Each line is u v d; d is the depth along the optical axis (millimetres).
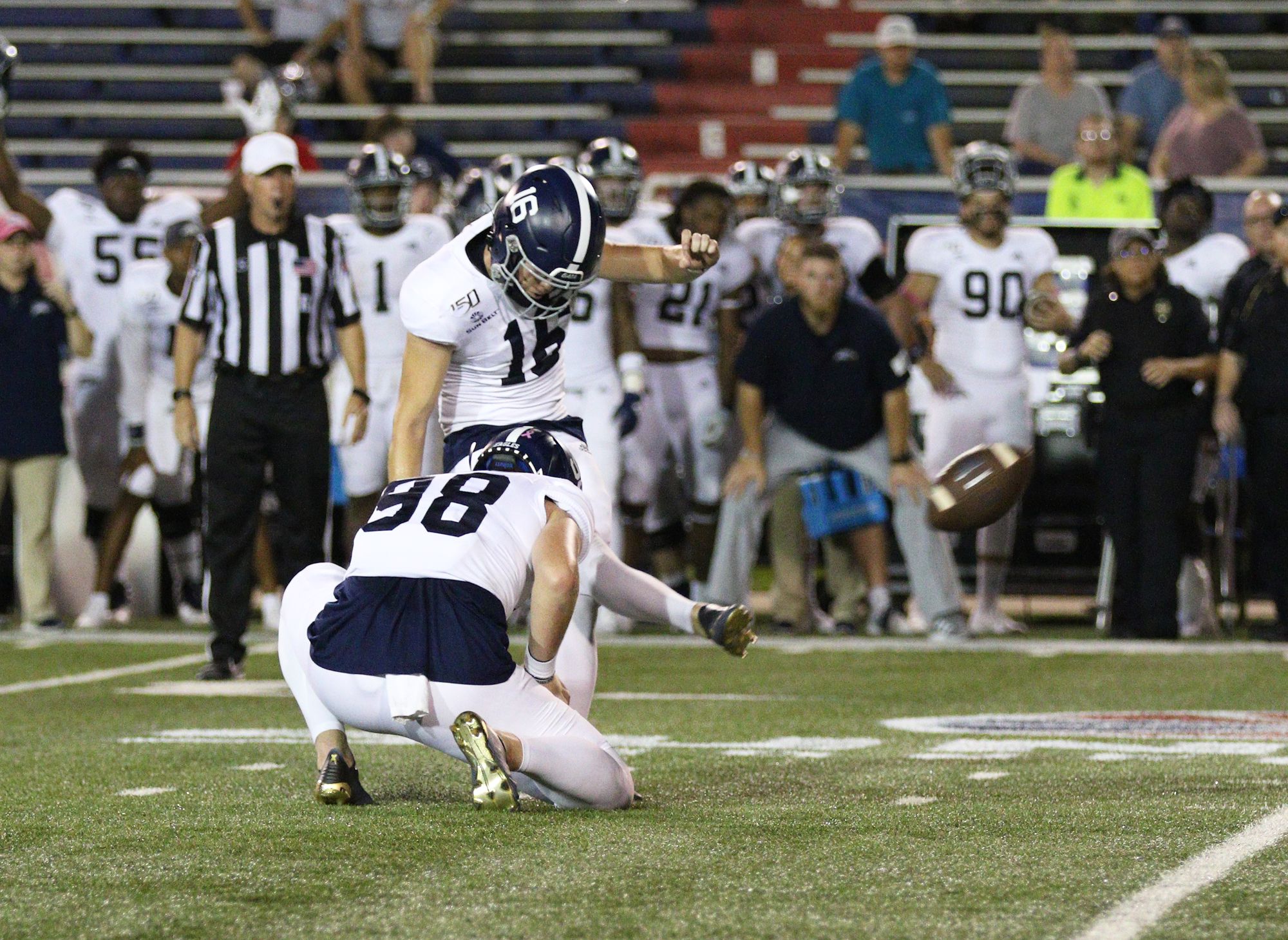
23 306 30859
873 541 30156
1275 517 28281
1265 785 14289
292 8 51062
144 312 31641
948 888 10273
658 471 31469
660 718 19766
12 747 17438
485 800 12500
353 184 30391
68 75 53656
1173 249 32562
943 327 30922
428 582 12727
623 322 30156
